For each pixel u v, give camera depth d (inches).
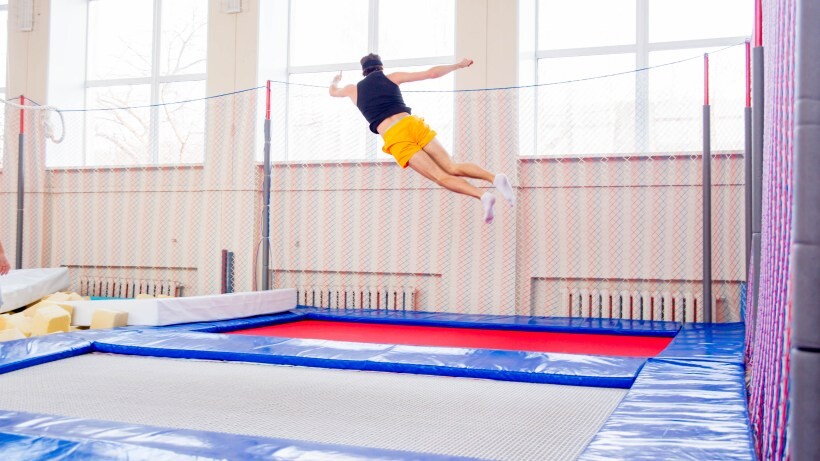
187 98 340.5
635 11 281.3
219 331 228.4
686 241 251.0
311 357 164.6
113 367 164.4
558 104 276.4
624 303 254.5
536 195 269.1
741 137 249.3
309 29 324.5
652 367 144.9
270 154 285.6
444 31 305.1
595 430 109.0
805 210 49.5
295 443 89.9
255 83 302.2
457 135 274.4
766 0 125.0
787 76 68.4
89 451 85.2
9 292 250.4
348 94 229.9
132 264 323.6
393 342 210.1
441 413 119.4
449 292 277.9
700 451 80.5
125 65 351.6
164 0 346.6
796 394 49.4
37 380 148.3
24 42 339.0
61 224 335.6
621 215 258.7
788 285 63.7
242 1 305.4
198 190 313.4
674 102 262.2
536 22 291.7
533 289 272.5
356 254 291.7
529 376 146.3
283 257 301.9
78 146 348.5
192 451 85.8
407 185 284.7
